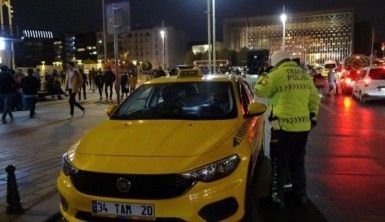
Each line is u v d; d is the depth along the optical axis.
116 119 4.79
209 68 27.22
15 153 7.65
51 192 5.34
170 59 161.75
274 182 4.80
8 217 4.52
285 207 4.87
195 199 3.37
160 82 5.48
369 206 4.85
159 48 162.00
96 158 3.68
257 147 5.22
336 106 16.02
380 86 16.52
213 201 3.41
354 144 8.32
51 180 5.89
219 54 109.44
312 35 163.25
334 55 160.38
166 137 3.89
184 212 3.35
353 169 6.43
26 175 6.16
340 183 5.72
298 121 4.59
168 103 5.12
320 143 8.46
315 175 6.12
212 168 3.49
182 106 4.99
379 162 6.84
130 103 5.20
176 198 3.35
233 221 3.52
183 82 5.38
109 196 3.47
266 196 5.21
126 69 25.70
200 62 32.59
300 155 4.88
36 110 15.20
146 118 4.67
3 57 25.05
